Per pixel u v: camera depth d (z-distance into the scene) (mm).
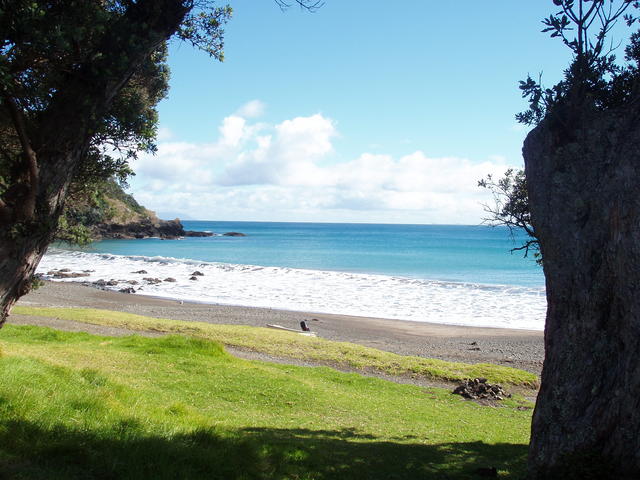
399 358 20531
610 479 5066
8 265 5656
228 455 6113
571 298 5926
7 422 5656
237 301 40094
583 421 5461
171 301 39125
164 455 5590
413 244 133000
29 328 19031
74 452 5312
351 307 38312
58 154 6031
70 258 75062
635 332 5125
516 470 7820
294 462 6855
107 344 17344
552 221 6332
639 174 5414
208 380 13219
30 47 5656
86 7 6070
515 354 24266
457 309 37844
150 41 6648
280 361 19516
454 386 17391
